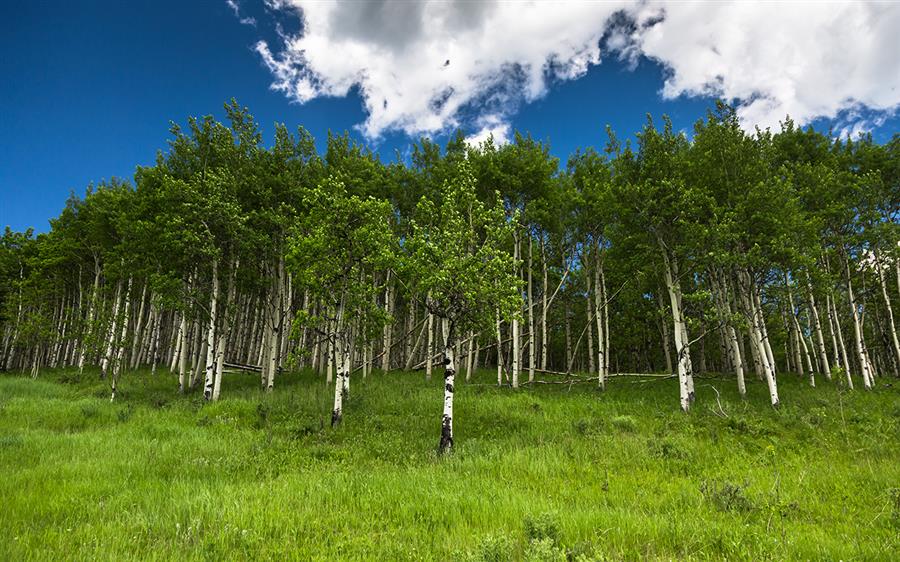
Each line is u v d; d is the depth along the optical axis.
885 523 7.53
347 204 17.97
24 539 6.61
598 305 25.98
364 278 26.42
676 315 20.84
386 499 8.62
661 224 21.56
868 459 11.66
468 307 15.00
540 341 42.81
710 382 26.41
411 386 24.56
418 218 26.75
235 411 18.72
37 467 10.62
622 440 13.83
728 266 21.19
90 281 40.50
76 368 37.47
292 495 8.78
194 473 10.66
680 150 23.28
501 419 17.64
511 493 8.80
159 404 21.72
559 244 30.84
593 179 25.89
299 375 29.56
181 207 23.12
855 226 24.81
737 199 20.47
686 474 10.88
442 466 11.39
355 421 17.39
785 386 24.56
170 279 23.69
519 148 26.47
